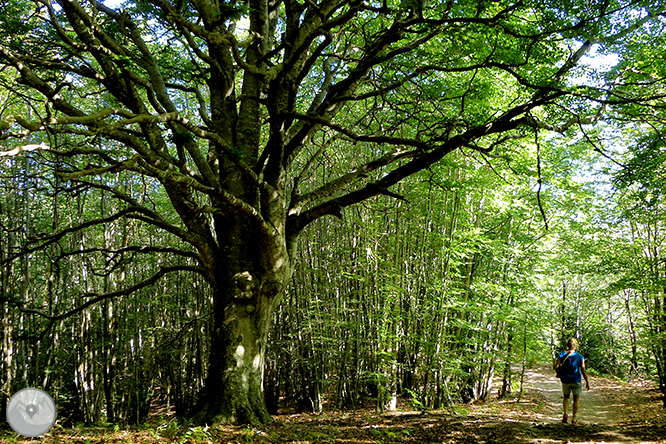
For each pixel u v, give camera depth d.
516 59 6.98
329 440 5.89
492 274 14.52
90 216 16.39
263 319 6.99
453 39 7.03
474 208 12.36
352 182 8.08
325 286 12.35
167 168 6.09
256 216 6.12
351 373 13.25
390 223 12.84
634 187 13.58
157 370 15.45
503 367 13.84
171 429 5.68
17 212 12.57
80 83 12.12
